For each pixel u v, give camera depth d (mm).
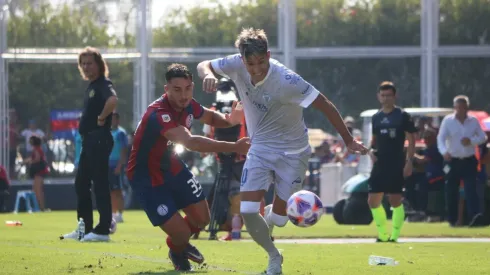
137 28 62562
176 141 19719
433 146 47344
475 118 42625
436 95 62562
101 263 22188
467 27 62438
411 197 47656
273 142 20062
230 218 33688
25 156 61219
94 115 29734
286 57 62656
